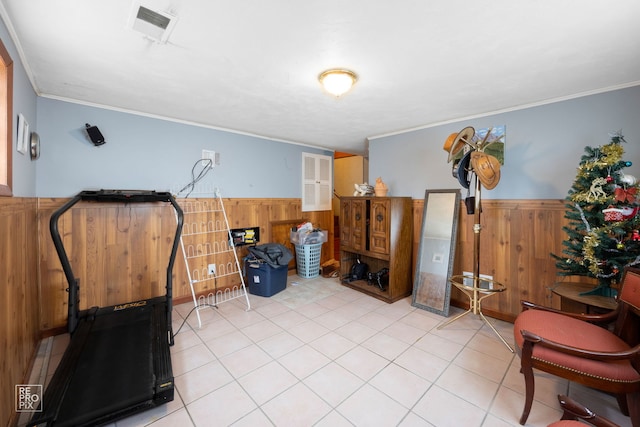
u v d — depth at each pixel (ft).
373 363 7.10
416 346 7.89
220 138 12.03
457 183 10.57
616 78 7.02
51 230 6.67
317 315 9.93
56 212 6.93
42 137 8.21
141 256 10.06
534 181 8.82
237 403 5.76
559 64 6.30
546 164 8.59
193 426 5.19
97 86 7.61
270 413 5.49
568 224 8.09
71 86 7.63
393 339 8.27
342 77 6.64
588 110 7.88
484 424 5.24
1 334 4.79
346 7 4.44
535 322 5.79
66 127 8.59
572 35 5.17
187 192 11.14
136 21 4.82
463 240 10.46
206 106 9.20
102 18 4.73
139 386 5.42
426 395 5.98
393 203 11.05
